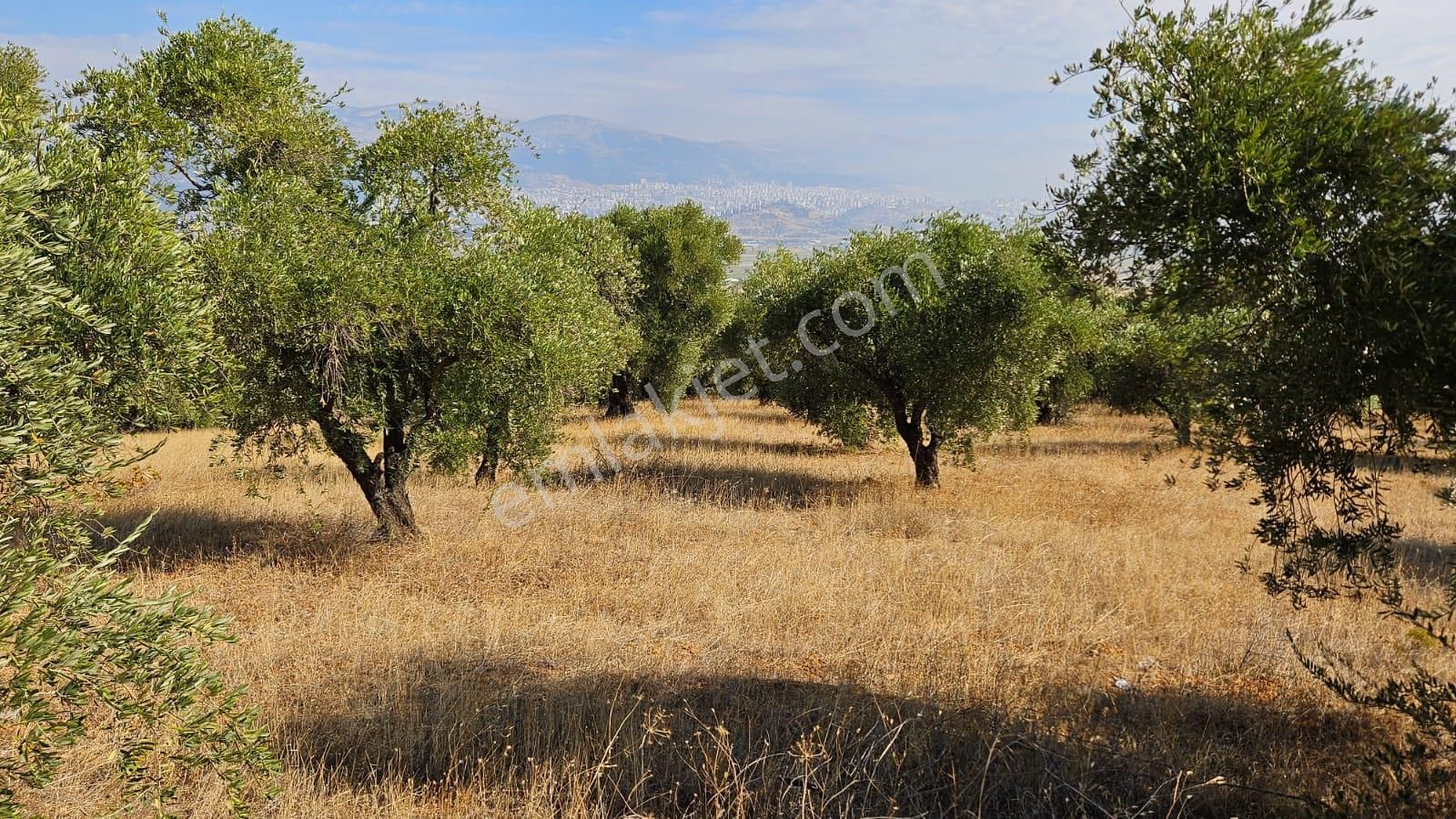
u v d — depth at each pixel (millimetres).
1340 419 3672
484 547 10477
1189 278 3635
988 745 5172
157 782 3535
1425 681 4043
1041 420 28125
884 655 6809
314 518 10570
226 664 6445
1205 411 3945
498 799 4688
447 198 10547
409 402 10664
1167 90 3617
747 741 5305
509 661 6762
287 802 4500
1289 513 4047
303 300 8758
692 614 8078
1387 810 4203
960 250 15445
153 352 4961
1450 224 3117
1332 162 3316
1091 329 15164
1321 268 3316
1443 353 2992
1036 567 9695
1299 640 7199
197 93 9484
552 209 11977
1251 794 4719
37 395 3268
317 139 10125
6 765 3127
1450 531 11086
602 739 5324
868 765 5012
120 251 4984
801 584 8820
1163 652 7172
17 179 3258
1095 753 5164
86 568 3043
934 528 12023
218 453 16688
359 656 6699
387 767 5020
